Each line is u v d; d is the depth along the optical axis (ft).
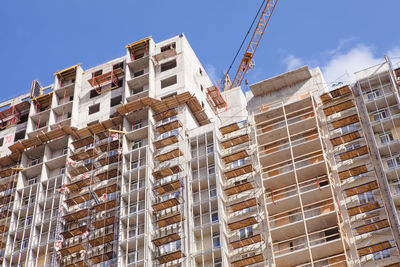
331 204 231.71
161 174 268.62
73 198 280.31
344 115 263.49
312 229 234.79
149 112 296.71
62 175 296.71
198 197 260.21
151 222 255.09
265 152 268.21
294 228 233.55
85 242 265.34
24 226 286.87
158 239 243.40
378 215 224.94
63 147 319.68
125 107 300.40
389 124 246.88
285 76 299.38
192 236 245.04
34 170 312.09
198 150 278.67
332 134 259.60
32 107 349.20
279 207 244.22
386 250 213.66
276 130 267.18
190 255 239.09
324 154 248.11
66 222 279.49
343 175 238.07
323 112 269.03
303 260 227.40
